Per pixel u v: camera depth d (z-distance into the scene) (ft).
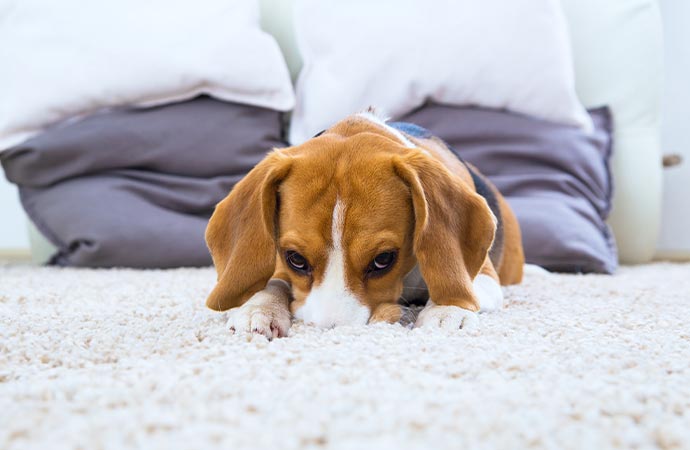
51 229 4.50
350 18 4.80
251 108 4.78
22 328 2.69
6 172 4.63
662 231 5.92
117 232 4.33
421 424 1.95
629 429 1.94
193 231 4.41
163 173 4.65
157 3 4.81
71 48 4.68
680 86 5.86
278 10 5.27
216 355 2.38
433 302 2.81
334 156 2.76
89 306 3.04
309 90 4.81
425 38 4.68
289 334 2.63
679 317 2.90
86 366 2.33
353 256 2.65
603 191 4.68
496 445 1.88
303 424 1.92
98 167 4.54
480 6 4.72
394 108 4.68
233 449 1.84
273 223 2.76
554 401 2.06
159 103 4.72
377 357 2.32
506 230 3.44
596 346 2.46
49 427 1.94
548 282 3.71
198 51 4.67
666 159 5.49
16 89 4.66
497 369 2.27
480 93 4.69
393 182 2.71
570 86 4.71
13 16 4.82
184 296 3.23
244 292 2.75
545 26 4.69
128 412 2.00
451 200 2.75
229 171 4.69
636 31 5.19
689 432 1.94
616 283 3.75
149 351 2.45
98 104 4.66
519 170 4.62
